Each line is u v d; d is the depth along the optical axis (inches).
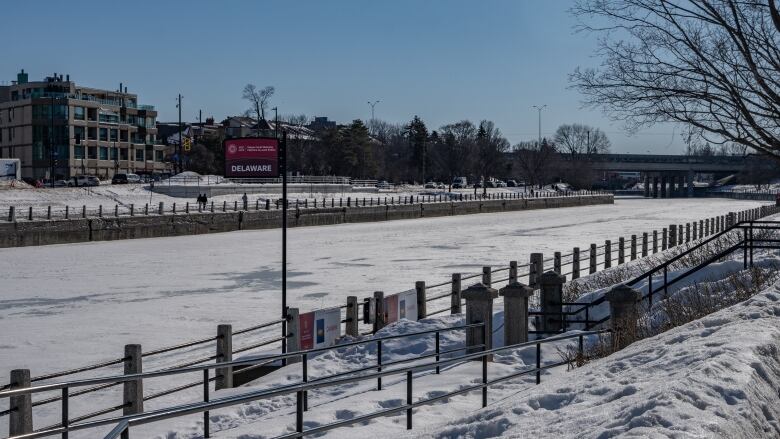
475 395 473.1
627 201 6781.5
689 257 1154.7
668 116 782.5
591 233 2797.7
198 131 6058.1
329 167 5644.7
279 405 527.8
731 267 822.5
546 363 566.3
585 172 7190.0
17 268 1742.1
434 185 6171.3
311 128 7618.1
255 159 750.5
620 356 374.0
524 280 1382.9
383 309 786.8
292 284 1456.7
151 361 804.6
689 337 374.6
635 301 593.0
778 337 331.3
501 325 717.9
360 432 393.4
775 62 754.2
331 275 1588.3
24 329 1008.9
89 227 2427.4
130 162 5265.8
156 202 3395.7
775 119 759.1
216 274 1633.9
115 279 1551.4
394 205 3801.7
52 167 4138.8
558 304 689.6
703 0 749.9
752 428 226.1
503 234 2775.6
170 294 1338.6
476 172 6815.9
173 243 2413.9
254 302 1237.7
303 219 3218.5
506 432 261.1
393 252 2095.2
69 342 922.7
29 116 4798.2
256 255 2041.1
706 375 256.5
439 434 288.0
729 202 6176.2
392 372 383.6
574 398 292.4
